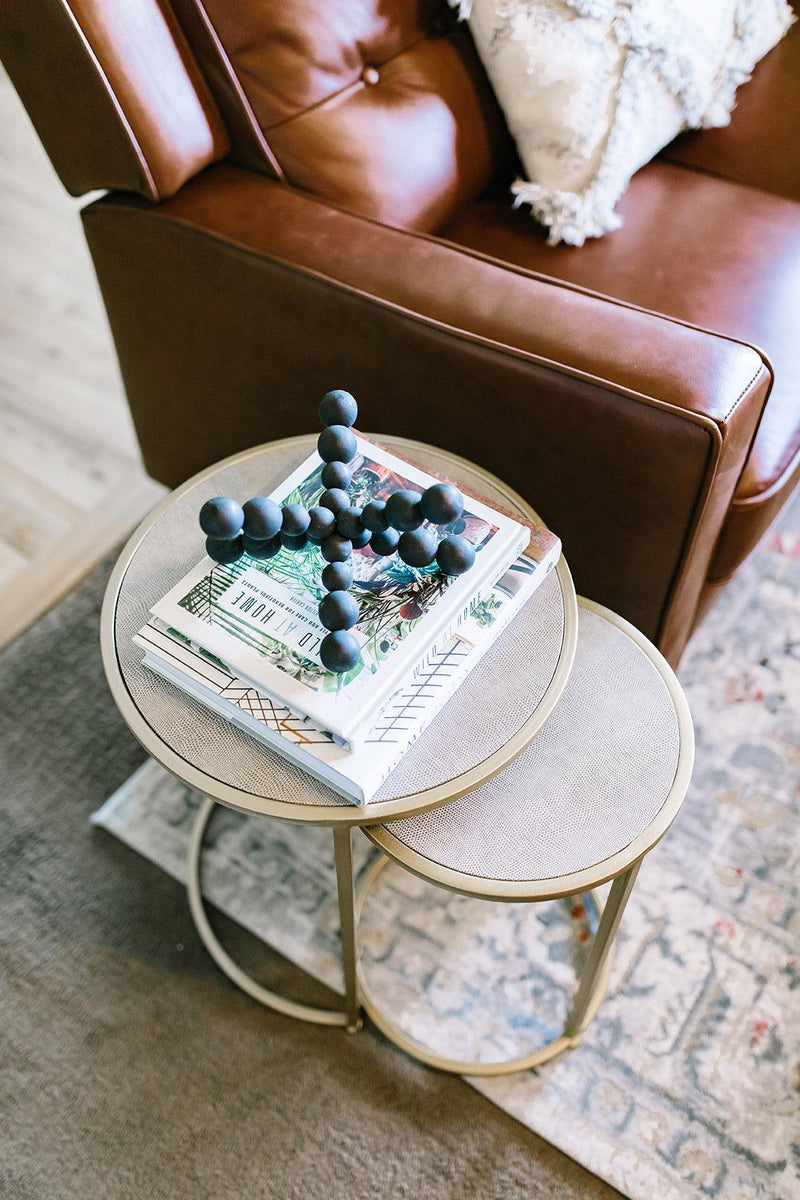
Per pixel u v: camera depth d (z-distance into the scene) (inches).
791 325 47.0
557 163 48.9
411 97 48.1
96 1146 41.4
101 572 61.0
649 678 36.8
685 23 48.3
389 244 42.7
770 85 53.2
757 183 54.9
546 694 34.3
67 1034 44.3
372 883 48.2
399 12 47.5
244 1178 40.5
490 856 32.5
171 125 43.6
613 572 43.9
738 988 44.7
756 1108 41.6
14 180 90.7
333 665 29.8
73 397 71.7
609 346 38.2
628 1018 44.1
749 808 50.1
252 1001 45.3
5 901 48.2
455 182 49.9
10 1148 41.3
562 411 38.8
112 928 47.4
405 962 45.9
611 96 47.8
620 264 49.0
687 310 46.7
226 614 32.9
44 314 78.0
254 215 44.3
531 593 35.6
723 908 46.9
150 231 45.4
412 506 31.0
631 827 33.1
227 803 31.8
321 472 36.2
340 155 45.8
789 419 45.0
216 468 41.1
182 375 52.1
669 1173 40.2
